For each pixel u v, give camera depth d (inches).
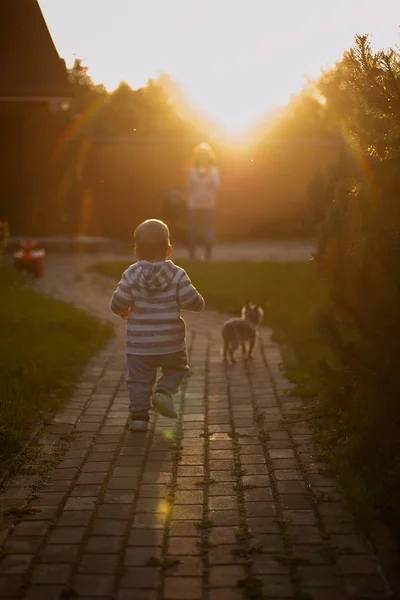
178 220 882.1
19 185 810.8
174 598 129.3
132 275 227.0
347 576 135.9
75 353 332.5
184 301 227.6
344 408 202.1
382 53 163.3
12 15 741.3
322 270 176.7
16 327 381.7
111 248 809.5
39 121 799.1
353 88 169.3
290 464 195.9
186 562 142.3
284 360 322.3
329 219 173.9
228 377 297.7
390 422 162.7
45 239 804.0
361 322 164.1
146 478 186.5
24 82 714.2
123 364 320.5
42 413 242.7
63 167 820.6
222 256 773.3
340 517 161.6
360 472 170.4
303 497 173.5
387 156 163.6
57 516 162.9
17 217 816.3
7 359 304.5
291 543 149.5
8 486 180.4
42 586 132.7
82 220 930.7
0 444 204.5
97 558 143.3
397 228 157.9
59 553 144.9
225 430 227.6
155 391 227.9
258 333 391.5
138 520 160.9
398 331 159.0
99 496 174.7
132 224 949.2
